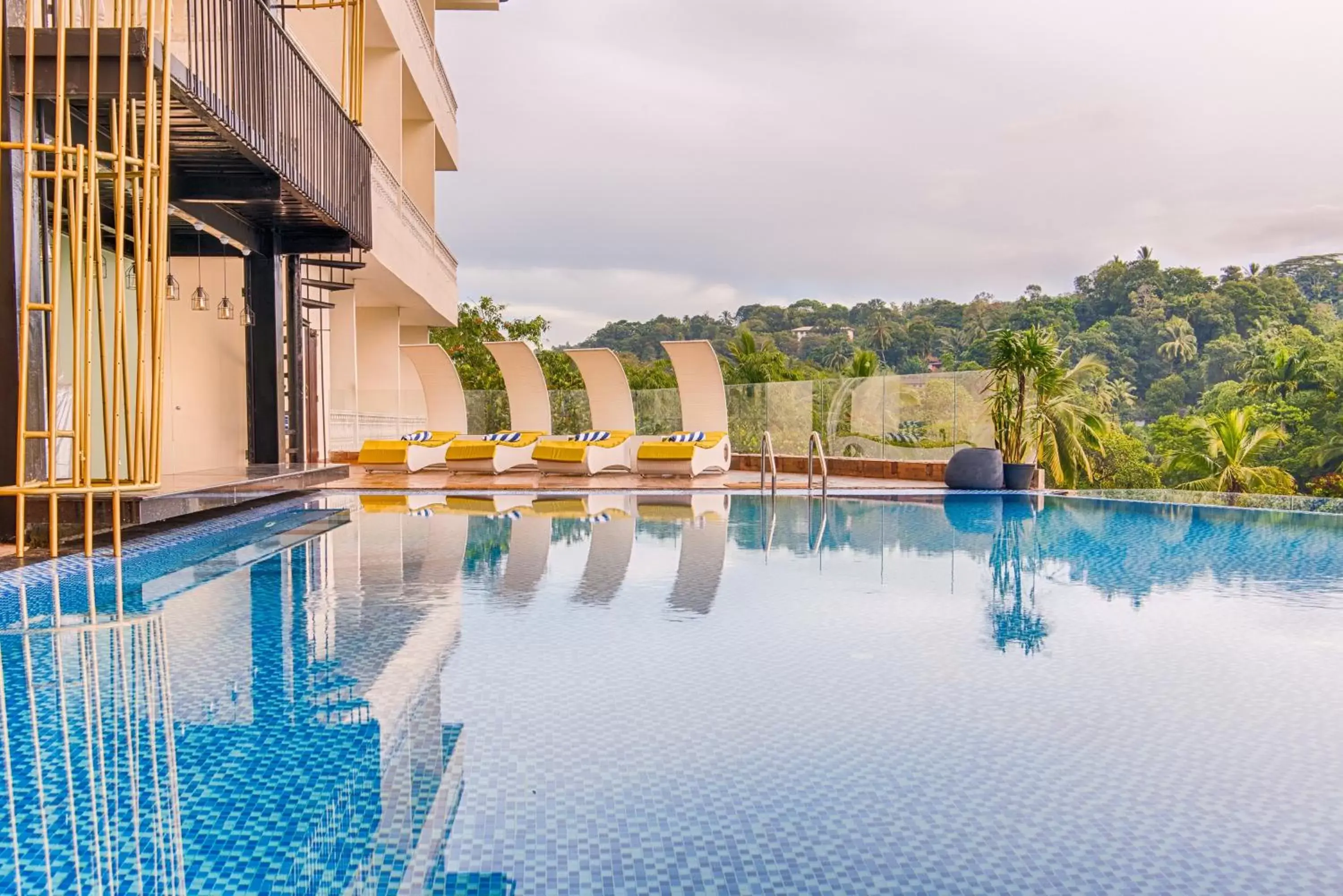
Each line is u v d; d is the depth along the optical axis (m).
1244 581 6.59
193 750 3.37
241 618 5.34
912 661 4.52
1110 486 34.53
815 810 2.89
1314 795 3.01
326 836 2.71
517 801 2.95
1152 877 2.49
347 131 11.28
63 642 4.81
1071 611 5.61
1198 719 3.71
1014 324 54.66
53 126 6.96
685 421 17.08
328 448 18.33
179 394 11.59
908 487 13.77
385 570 6.87
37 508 6.94
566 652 4.66
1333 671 4.36
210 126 7.59
